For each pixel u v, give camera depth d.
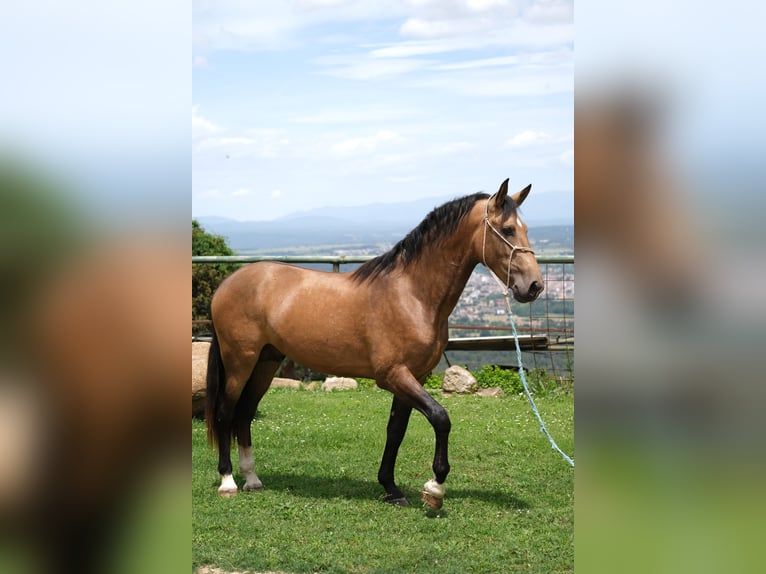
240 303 6.17
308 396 10.77
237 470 6.89
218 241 13.58
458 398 10.67
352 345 5.92
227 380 6.20
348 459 7.29
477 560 4.74
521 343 11.73
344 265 14.93
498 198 5.60
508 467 6.98
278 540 5.07
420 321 5.74
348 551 4.88
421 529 5.32
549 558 4.77
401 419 5.97
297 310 6.04
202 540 5.04
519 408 9.91
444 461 5.52
